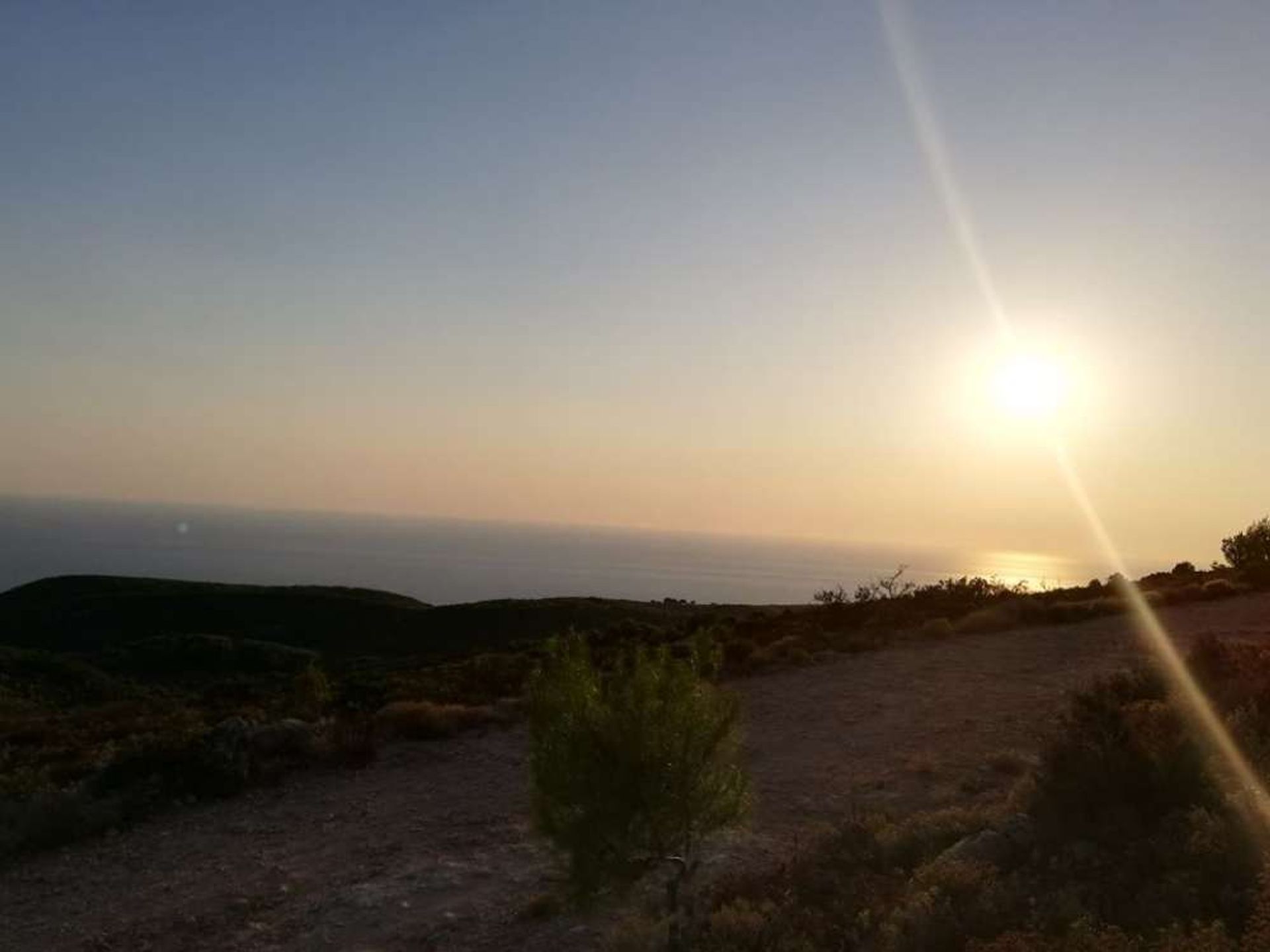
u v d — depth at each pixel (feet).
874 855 34.04
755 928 28.89
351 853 49.26
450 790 58.03
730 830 34.94
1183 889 24.25
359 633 299.17
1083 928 22.02
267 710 87.51
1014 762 49.34
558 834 29.78
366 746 65.46
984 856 30.40
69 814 56.03
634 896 36.55
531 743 30.68
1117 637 87.45
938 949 24.49
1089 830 30.83
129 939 41.65
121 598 357.82
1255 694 40.65
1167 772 31.81
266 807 58.39
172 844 53.42
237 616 329.11
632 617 252.42
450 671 96.37
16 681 153.79
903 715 65.16
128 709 104.53
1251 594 112.88
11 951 41.91
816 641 95.04
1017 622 100.83
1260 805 27.89
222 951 39.40
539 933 36.73
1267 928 20.03
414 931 38.88
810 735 62.28
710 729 30.27
